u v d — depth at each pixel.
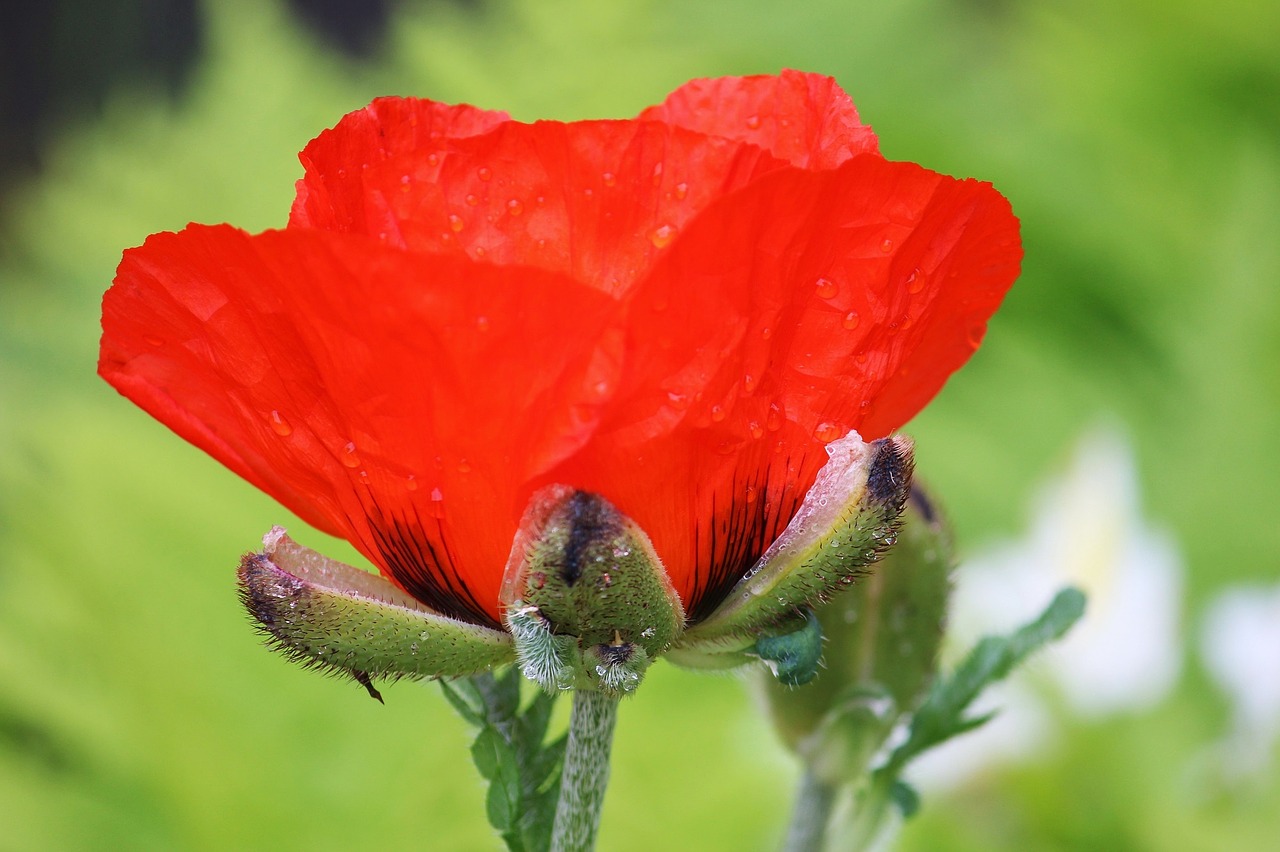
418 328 0.51
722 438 0.52
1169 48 1.51
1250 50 1.47
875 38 1.46
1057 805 0.91
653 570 0.52
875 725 0.60
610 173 0.52
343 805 0.97
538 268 0.50
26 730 1.14
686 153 0.52
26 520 1.10
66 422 1.12
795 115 0.55
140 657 1.02
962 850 0.92
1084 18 1.59
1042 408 1.40
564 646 0.52
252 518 1.08
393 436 0.52
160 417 0.54
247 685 1.01
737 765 0.95
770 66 1.46
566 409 0.51
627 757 0.95
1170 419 1.39
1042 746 0.91
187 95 1.61
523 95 1.21
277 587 0.52
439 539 0.52
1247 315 1.36
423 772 0.96
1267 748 0.92
